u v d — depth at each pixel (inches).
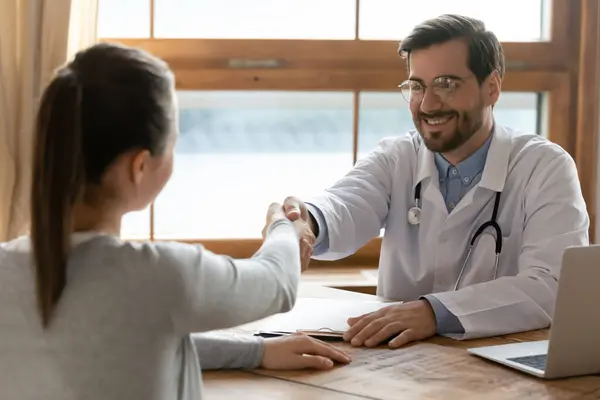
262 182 104.2
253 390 48.5
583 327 50.7
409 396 47.5
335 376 51.2
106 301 37.6
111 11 100.4
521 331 63.3
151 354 38.2
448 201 78.4
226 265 41.5
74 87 38.0
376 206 80.6
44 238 37.3
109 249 38.4
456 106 73.4
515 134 79.6
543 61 104.1
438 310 61.5
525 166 75.4
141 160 39.8
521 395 48.1
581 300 50.1
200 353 52.2
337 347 57.9
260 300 42.2
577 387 49.9
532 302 64.2
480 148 77.2
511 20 106.0
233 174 103.7
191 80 100.2
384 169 82.9
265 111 103.0
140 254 38.6
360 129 104.3
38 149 37.7
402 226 80.7
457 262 76.6
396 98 104.2
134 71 39.2
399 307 61.7
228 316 40.4
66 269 37.7
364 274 100.9
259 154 103.8
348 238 77.5
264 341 53.8
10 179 87.6
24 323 37.7
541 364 53.1
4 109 87.3
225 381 50.3
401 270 80.0
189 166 103.0
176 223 103.6
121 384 37.5
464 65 73.0
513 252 75.4
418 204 79.6
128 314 37.8
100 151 38.7
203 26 101.9
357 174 82.5
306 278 98.1
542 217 72.1
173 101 41.1
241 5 102.2
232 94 102.3
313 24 103.1
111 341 37.5
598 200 103.2
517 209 75.2
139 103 39.0
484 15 105.7
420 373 51.9
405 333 59.2
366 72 102.6
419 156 81.5
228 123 102.8
